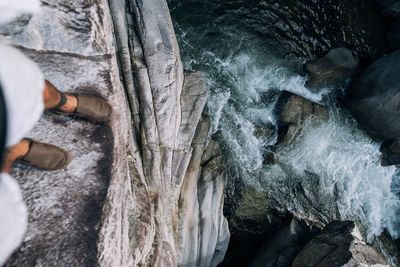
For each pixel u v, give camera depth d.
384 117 10.45
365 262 7.36
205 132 8.59
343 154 10.88
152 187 6.30
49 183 3.41
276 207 9.73
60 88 3.88
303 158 10.36
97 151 3.71
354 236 7.94
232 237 9.22
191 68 9.83
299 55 10.93
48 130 3.59
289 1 10.99
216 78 10.01
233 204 9.35
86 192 3.53
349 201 10.80
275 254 8.62
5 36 3.76
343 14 11.70
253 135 9.92
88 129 3.75
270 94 10.40
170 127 6.91
